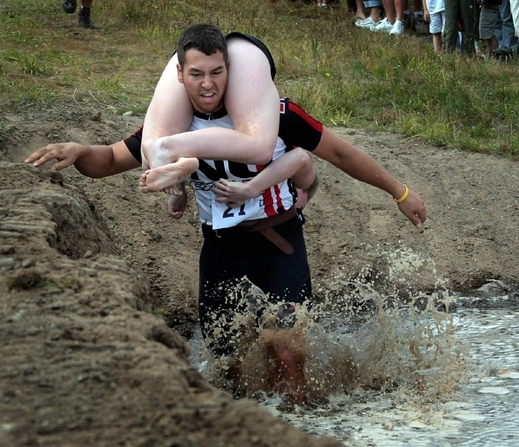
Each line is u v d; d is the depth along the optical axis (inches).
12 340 214.1
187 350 237.9
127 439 177.3
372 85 774.5
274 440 181.2
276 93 322.0
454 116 732.7
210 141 302.2
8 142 550.9
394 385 354.0
